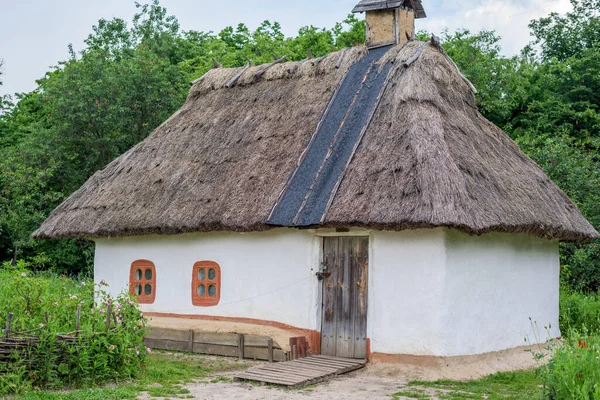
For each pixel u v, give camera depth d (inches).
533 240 482.3
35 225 869.8
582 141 910.4
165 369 387.5
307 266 442.3
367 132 449.1
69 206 569.3
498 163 458.0
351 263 431.2
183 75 1023.0
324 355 432.5
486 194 403.9
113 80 905.5
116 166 585.0
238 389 346.3
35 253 906.1
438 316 388.5
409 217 374.3
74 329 339.9
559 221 458.9
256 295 465.1
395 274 406.0
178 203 493.7
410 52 495.5
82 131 910.4
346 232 428.1
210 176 501.7
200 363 425.7
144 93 911.7
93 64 944.9
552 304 508.1
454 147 422.0
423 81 465.7
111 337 344.5
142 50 977.5
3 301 352.5
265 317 458.9
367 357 411.2
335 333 433.4
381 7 544.4
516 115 1021.8
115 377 342.6
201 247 497.0
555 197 491.5
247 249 473.4
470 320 407.8
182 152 545.6
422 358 391.2
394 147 422.0
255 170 481.1
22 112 1197.1
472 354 407.2
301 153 470.9
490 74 948.0
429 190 381.7
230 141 525.3
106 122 891.4
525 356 451.5
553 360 308.5
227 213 458.3
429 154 402.3
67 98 907.4
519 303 459.2
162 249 518.6
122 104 908.0
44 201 882.1
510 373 401.4
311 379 366.3
